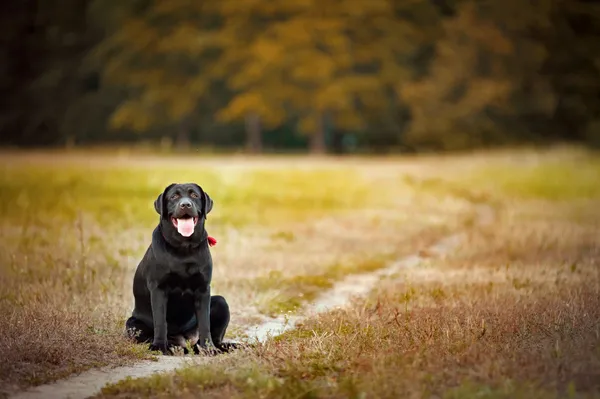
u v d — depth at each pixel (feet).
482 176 128.47
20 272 40.81
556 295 36.40
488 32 220.23
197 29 231.09
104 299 36.27
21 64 236.84
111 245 53.47
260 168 139.44
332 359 25.81
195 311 28.94
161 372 25.50
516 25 227.81
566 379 22.36
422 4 229.45
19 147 226.17
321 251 55.88
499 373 22.77
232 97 230.68
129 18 229.86
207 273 28.50
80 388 23.90
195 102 223.10
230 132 243.81
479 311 32.09
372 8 215.10
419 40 227.20
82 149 209.87
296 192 102.37
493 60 225.15
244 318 35.22
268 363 25.81
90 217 70.38
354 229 68.44
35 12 238.48
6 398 22.82
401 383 22.35
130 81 226.17
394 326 29.84
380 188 108.47
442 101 216.33
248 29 219.20
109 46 227.61
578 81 228.84
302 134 235.81
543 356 23.91
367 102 213.87
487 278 42.96
